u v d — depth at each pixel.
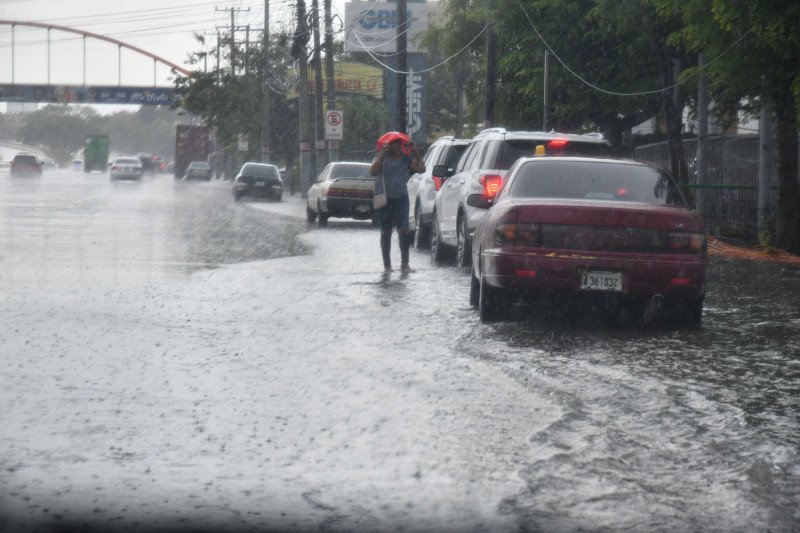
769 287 16.16
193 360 9.68
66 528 5.23
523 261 11.46
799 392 8.41
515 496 5.67
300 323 12.00
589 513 5.42
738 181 29.20
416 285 16.03
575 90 35.97
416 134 70.44
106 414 7.59
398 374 8.98
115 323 11.85
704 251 11.64
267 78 87.69
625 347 10.52
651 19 27.78
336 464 6.32
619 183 12.50
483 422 7.31
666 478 6.05
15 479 6.05
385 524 5.25
